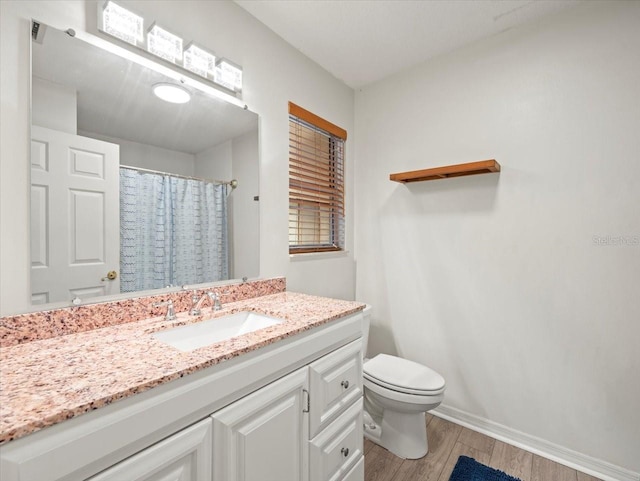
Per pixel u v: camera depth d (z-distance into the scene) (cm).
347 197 244
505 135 182
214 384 82
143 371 73
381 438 180
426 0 157
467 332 197
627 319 149
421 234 216
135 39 121
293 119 201
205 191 147
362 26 177
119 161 119
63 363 78
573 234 162
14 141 96
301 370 110
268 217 177
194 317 124
